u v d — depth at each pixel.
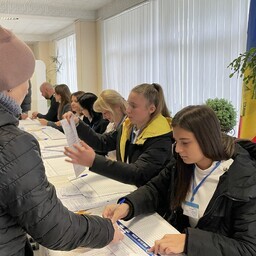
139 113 1.65
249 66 2.59
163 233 1.15
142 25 5.20
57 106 4.79
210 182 1.17
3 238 0.74
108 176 1.53
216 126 1.12
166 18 4.60
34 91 6.92
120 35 5.91
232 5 3.48
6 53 0.74
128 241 1.10
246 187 1.03
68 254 1.03
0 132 0.72
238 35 3.42
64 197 1.44
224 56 3.63
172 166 1.36
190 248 1.00
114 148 2.22
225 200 1.09
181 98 4.39
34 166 0.73
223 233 1.12
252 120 2.86
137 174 1.54
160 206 1.38
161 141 1.61
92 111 3.28
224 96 3.65
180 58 4.36
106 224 0.94
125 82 5.88
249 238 1.01
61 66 9.41
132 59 5.58
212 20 3.78
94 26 6.81
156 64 4.95
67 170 1.91
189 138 1.11
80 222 0.85
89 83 6.94
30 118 4.85
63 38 9.05
